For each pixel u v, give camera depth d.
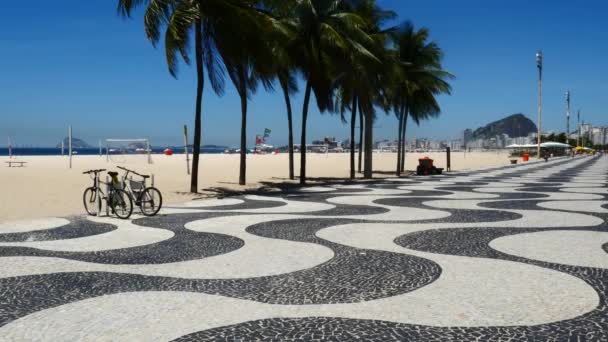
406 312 4.10
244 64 16.34
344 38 18.78
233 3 14.47
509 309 4.16
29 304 4.32
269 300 4.43
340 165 40.09
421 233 7.89
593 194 14.88
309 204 12.20
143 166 31.95
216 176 23.52
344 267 5.64
